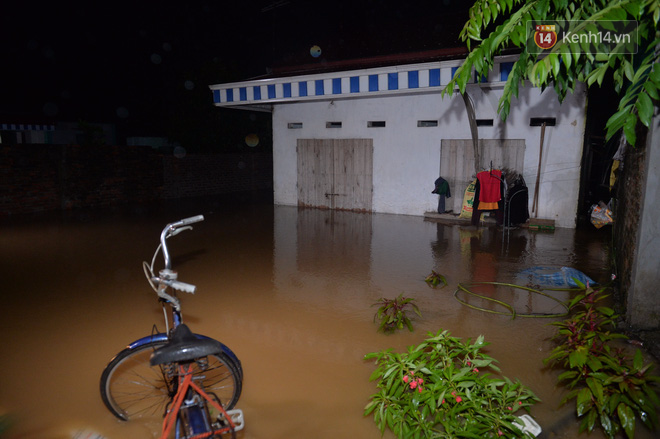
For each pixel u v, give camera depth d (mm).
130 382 3547
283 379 3570
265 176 18375
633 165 4805
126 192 13781
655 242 4094
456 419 2920
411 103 10836
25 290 5762
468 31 2939
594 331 3488
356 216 11234
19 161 11500
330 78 10688
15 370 3744
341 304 5215
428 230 9445
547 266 6703
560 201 9539
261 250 7844
